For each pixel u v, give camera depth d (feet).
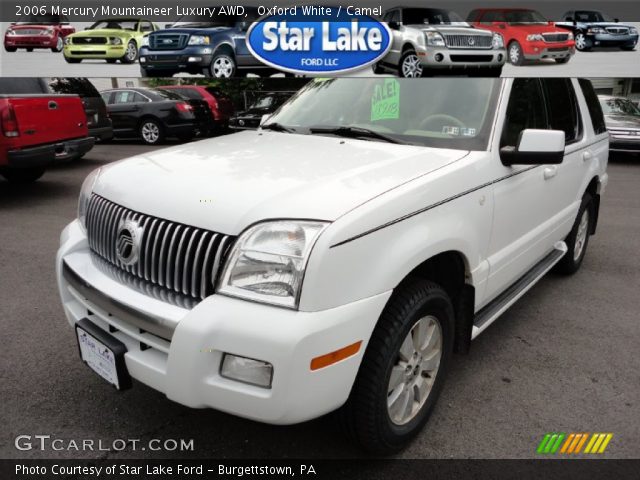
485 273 9.45
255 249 6.63
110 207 8.31
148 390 9.77
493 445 8.50
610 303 14.03
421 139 10.00
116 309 7.36
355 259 6.71
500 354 11.32
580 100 14.49
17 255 17.08
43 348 11.13
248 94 42.45
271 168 8.23
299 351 6.27
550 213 12.46
